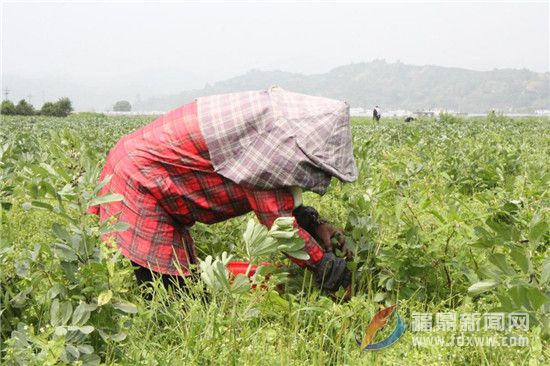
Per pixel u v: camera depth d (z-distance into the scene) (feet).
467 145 39.83
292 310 11.35
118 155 13.07
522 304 9.82
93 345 9.64
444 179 23.27
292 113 12.34
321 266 12.41
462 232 12.91
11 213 15.89
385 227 13.60
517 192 16.30
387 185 15.26
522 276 10.23
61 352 8.14
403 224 14.07
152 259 12.61
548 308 9.86
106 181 9.89
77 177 10.07
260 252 9.70
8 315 9.50
